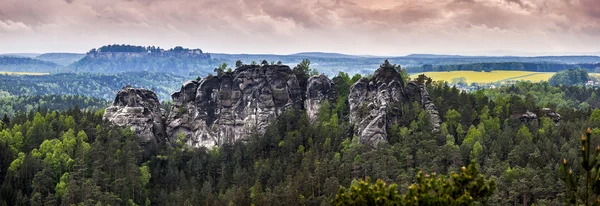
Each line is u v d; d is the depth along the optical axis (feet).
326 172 629.92
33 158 652.89
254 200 563.07
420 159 648.79
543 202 515.09
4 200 586.45
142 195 652.48
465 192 202.49
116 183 626.64
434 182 209.56
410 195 209.97
